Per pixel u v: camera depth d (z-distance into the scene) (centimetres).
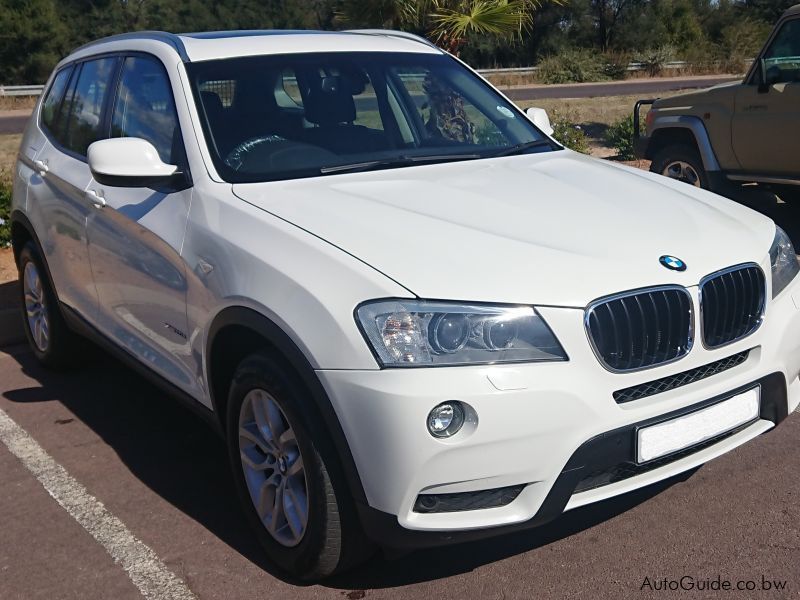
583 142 1316
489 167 415
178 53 426
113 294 439
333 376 287
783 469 401
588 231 332
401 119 445
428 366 279
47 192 505
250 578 337
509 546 351
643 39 5072
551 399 283
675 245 331
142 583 337
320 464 299
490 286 291
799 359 357
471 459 280
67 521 385
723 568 329
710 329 322
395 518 286
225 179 377
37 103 579
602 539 352
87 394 530
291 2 5297
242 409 340
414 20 1051
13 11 4138
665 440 307
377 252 306
